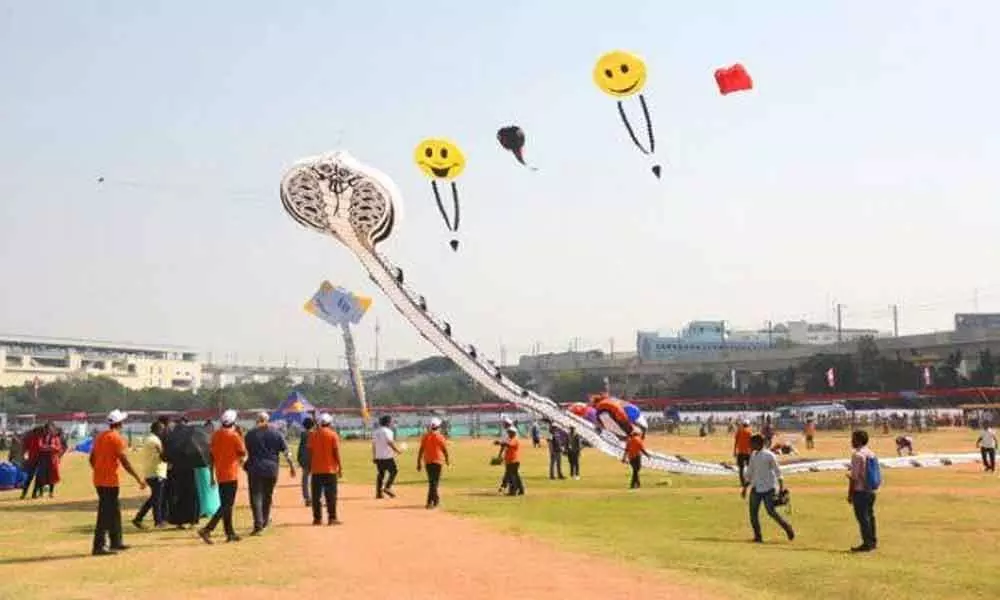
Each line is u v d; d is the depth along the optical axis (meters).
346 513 23.30
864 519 17.31
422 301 41.19
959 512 23.69
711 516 23.16
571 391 175.38
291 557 15.95
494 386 42.50
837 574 14.44
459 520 21.72
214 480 18.55
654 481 35.62
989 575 14.45
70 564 15.39
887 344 140.00
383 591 12.95
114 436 16.81
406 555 16.17
